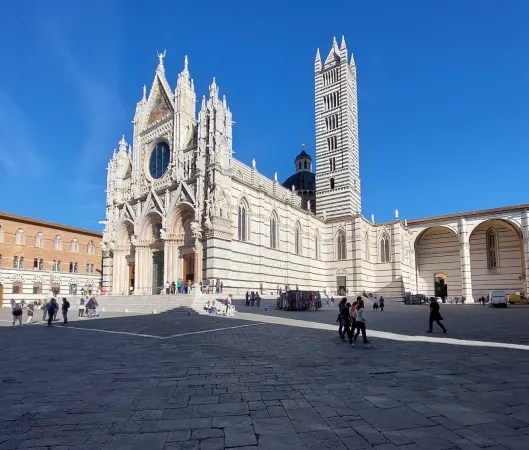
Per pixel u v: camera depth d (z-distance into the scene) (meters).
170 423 9.53
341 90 90.06
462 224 89.75
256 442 8.34
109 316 43.75
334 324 32.91
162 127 74.44
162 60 79.19
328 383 13.23
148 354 19.05
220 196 60.12
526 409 10.37
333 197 88.38
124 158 82.44
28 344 22.98
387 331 28.20
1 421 9.82
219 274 58.25
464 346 20.91
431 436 8.58
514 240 89.81
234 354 18.88
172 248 66.19
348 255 84.12
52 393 12.30
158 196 70.75
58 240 91.50
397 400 11.22
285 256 74.75
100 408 10.76
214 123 62.62
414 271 97.50
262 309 50.28
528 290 81.19
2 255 80.44
